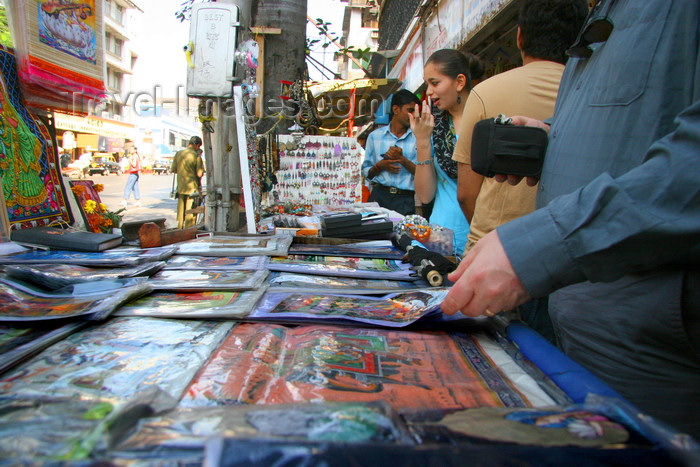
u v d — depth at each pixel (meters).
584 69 1.05
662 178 0.64
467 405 0.69
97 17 2.34
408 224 2.28
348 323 1.08
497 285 0.72
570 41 1.72
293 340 0.99
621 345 0.85
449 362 0.88
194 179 7.04
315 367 0.82
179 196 7.06
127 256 1.57
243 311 1.07
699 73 0.75
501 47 4.24
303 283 1.43
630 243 0.66
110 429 0.44
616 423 0.48
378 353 0.92
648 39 0.83
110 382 0.72
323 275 1.57
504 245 0.73
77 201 2.32
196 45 2.36
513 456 0.40
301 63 5.04
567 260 0.69
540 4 1.69
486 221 1.86
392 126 3.87
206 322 1.05
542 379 0.77
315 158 4.14
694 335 0.77
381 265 1.76
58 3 2.04
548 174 1.11
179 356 0.84
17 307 1.05
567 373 0.74
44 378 0.73
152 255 1.60
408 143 3.75
